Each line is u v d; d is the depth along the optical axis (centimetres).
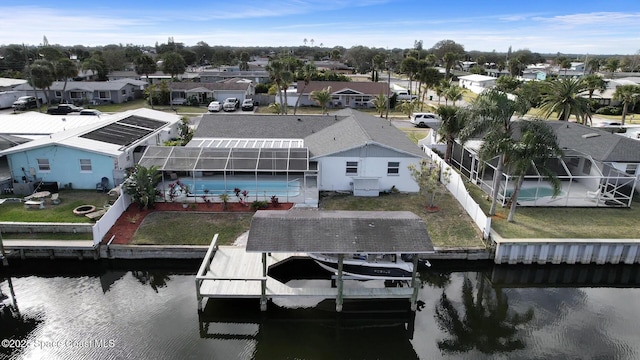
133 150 3052
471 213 2489
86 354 1512
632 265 2183
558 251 2153
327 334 1719
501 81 7188
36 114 4062
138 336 1622
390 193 2870
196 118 5678
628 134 4391
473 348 1620
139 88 7619
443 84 7188
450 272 2184
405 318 1845
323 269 2080
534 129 2302
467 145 3256
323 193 2861
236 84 7044
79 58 12719
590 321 1806
